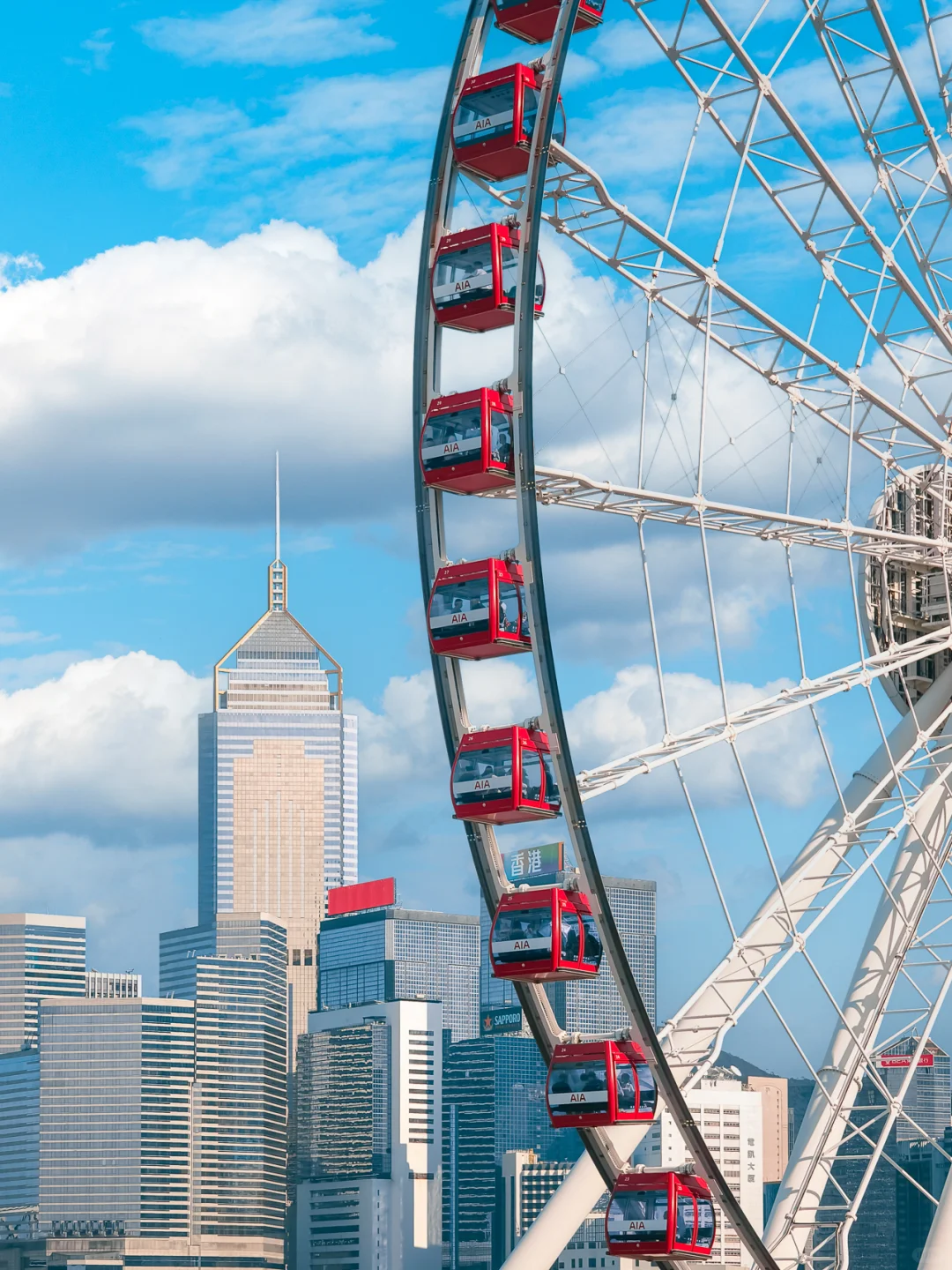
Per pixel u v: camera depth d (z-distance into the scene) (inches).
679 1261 2297.0
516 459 2203.5
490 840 2230.6
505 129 2220.7
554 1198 2412.6
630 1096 2172.7
